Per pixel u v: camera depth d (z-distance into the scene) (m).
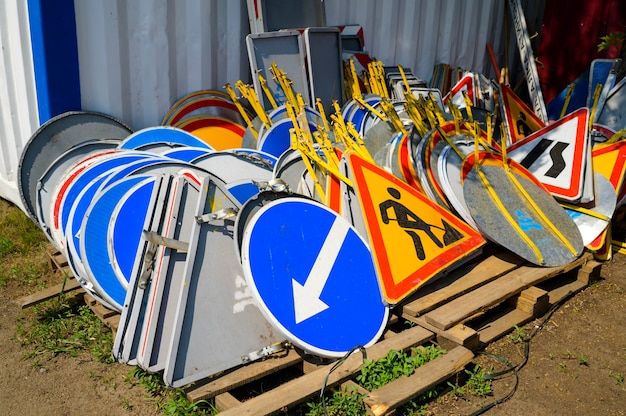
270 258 3.17
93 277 3.36
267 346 3.19
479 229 4.02
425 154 4.32
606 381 3.42
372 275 3.54
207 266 3.07
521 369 3.49
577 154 4.75
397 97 6.26
